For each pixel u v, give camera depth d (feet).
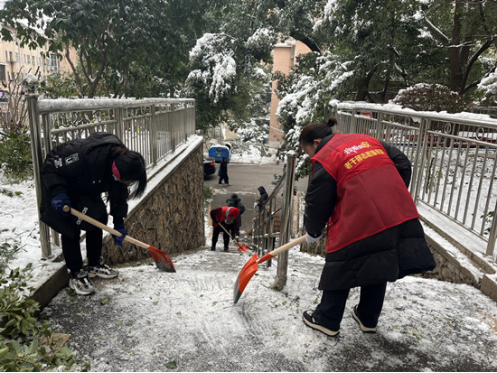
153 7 22.39
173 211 22.61
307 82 43.29
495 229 9.46
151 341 7.14
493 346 7.13
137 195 8.48
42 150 9.43
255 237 25.05
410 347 7.08
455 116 11.54
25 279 8.27
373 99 49.03
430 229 12.22
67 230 8.29
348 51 39.01
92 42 21.81
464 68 39.99
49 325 7.45
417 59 40.81
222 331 7.49
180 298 8.92
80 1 18.85
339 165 6.60
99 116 13.71
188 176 28.17
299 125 38.06
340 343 7.16
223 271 12.87
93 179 8.13
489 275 9.05
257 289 9.46
